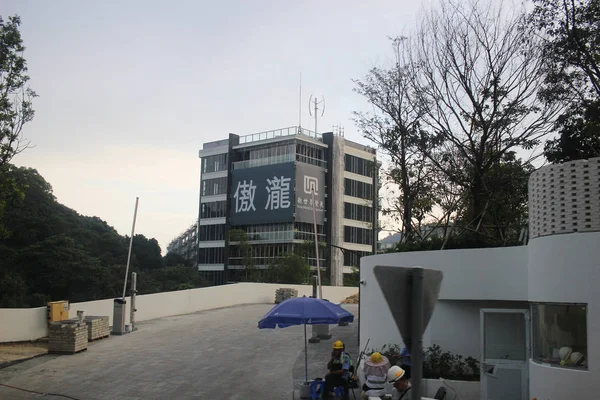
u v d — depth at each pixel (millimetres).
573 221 9023
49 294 42625
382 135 23219
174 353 18547
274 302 38281
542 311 9508
